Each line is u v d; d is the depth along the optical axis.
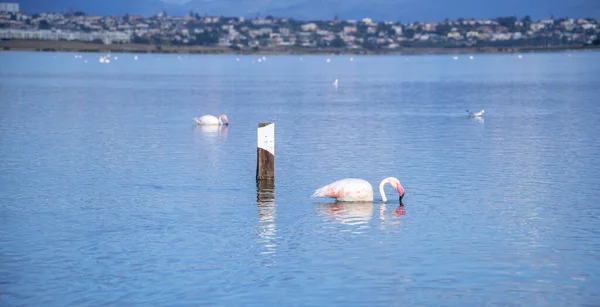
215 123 53.78
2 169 34.41
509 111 65.81
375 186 30.33
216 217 25.08
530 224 23.98
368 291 18.00
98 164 35.84
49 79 126.62
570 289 18.08
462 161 36.50
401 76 149.88
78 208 26.50
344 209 26.14
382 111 66.00
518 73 160.38
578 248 21.30
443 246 21.52
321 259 20.36
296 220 24.59
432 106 72.00
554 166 34.94
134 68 191.38
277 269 19.58
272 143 31.31
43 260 20.42
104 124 54.00
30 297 17.77
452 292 17.91
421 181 31.28
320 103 76.50
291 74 160.00
